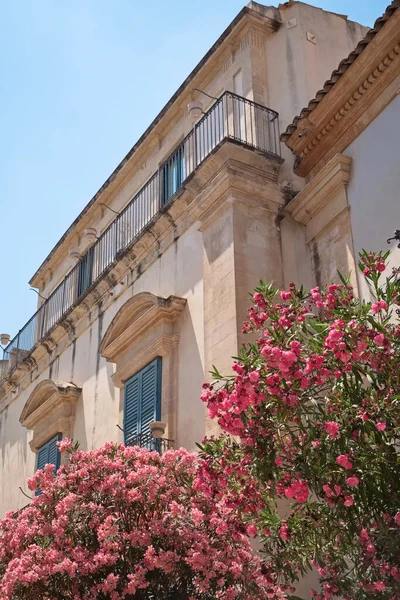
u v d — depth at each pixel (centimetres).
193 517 778
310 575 876
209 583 758
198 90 1357
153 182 1455
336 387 622
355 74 1028
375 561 607
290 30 1303
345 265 1001
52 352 1731
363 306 640
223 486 693
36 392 1627
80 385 1526
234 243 1062
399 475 608
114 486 827
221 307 1052
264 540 711
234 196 1098
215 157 1127
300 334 659
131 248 1377
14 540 846
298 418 625
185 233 1248
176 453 859
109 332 1352
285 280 1085
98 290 1505
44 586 784
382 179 977
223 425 653
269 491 675
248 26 1323
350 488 609
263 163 1138
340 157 1038
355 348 612
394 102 986
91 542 805
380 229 959
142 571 755
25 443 1758
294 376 626
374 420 605
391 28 973
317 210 1085
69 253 1775
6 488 1809
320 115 1084
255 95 1261
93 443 1395
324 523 648
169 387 1151
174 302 1188
